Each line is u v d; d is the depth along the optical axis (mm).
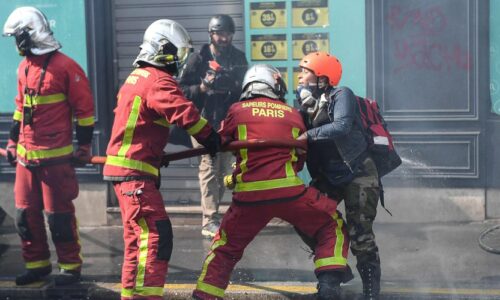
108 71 12695
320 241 8258
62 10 12586
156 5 12711
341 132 8172
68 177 9641
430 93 11820
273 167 7953
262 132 8023
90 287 9578
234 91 11555
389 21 11797
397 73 11859
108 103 12734
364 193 8500
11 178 13008
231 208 8242
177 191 13031
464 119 11766
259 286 9344
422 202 12070
